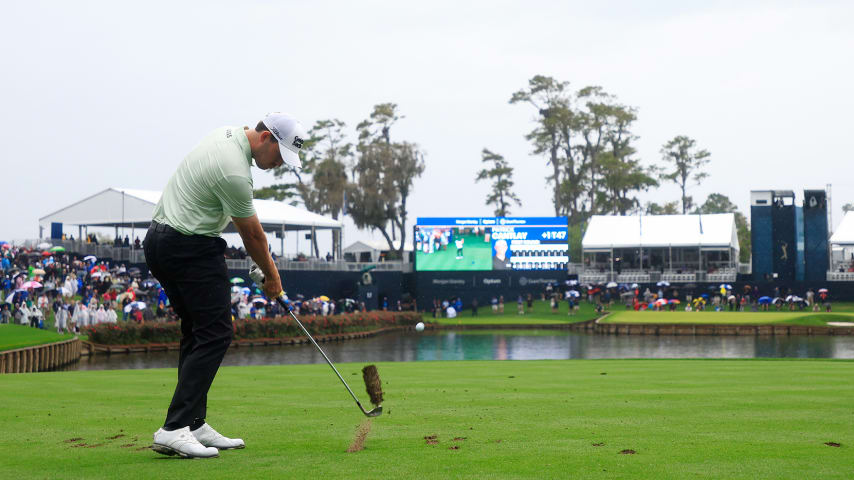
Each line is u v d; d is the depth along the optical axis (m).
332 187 100.56
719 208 164.00
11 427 8.73
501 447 7.09
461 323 78.44
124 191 75.81
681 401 10.79
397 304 89.81
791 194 93.25
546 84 117.31
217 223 6.84
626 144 126.50
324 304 71.62
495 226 91.75
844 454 6.72
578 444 7.25
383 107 113.38
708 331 66.00
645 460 6.45
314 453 6.82
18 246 69.31
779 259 93.12
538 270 92.06
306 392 12.73
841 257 106.31
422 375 16.53
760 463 6.33
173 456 6.74
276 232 90.31
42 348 34.44
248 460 6.49
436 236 91.75
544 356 41.94
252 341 55.12
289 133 6.86
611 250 95.75
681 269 96.56
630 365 20.11
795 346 50.09
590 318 80.38
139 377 17.00
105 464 6.38
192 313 6.84
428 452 6.84
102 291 57.66
